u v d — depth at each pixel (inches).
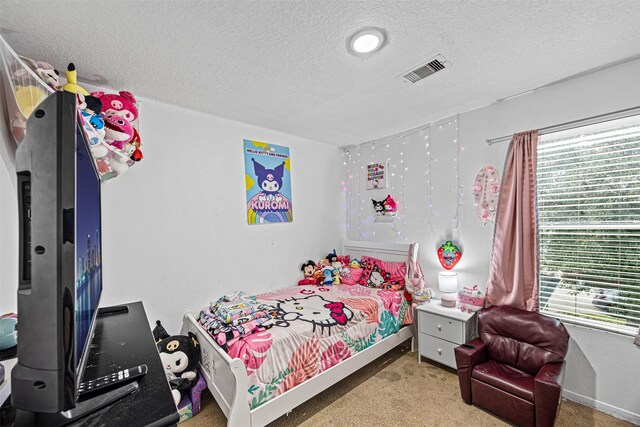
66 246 23.7
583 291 84.7
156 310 91.0
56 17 52.7
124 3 49.8
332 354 86.4
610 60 73.9
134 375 35.1
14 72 42.1
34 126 23.9
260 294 116.2
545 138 91.3
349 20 56.1
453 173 113.7
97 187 49.0
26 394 23.5
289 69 74.2
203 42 62.1
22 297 23.8
